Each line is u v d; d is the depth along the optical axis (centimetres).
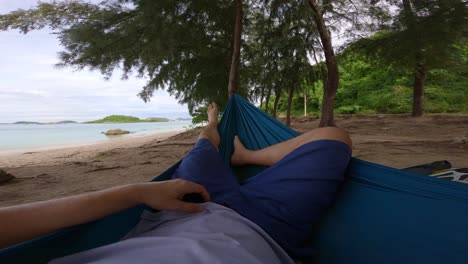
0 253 78
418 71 1480
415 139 877
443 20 877
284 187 122
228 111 251
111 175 617
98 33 784
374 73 2619
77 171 686
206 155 139
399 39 1070
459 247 117
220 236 77
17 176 643
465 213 120
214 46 1005
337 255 133
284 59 1230
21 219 61
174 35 761
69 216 68
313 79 1449
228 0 900
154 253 65
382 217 133
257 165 193
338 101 2723
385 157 628
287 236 117
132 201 84
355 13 1137
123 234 106
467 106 1947
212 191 121
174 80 1146
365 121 1580
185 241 71
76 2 805
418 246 124
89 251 72
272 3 873
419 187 132
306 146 132
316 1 998
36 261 85
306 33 1219
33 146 1906
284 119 2194
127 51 827
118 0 775
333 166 126
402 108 2162
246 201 119
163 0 695
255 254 79
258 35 1131
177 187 96
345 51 1410
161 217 96
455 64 1410
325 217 139
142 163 756
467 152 639
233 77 677
